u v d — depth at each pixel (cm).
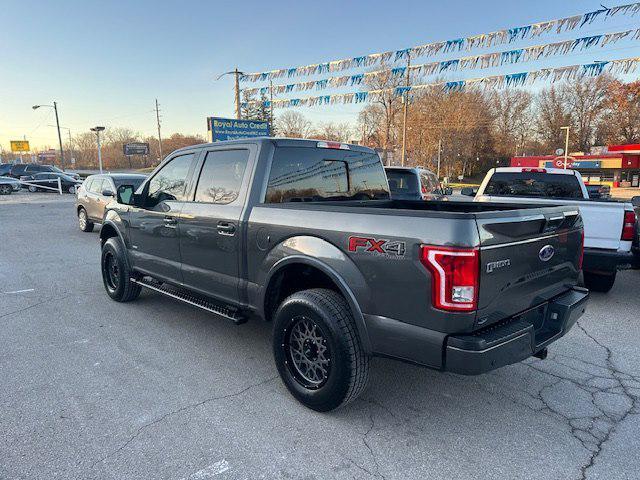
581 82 7275
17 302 586
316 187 412
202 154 432
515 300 283
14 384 358
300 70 1694
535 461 270
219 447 279
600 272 608
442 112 6222
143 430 296
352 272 291
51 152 9419
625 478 255
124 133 9881
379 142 5681
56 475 251
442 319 251
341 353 296
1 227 1343
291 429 300
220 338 463
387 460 270
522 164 5931
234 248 378
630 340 468
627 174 5603
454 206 454
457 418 318
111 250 560
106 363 400
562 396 350
